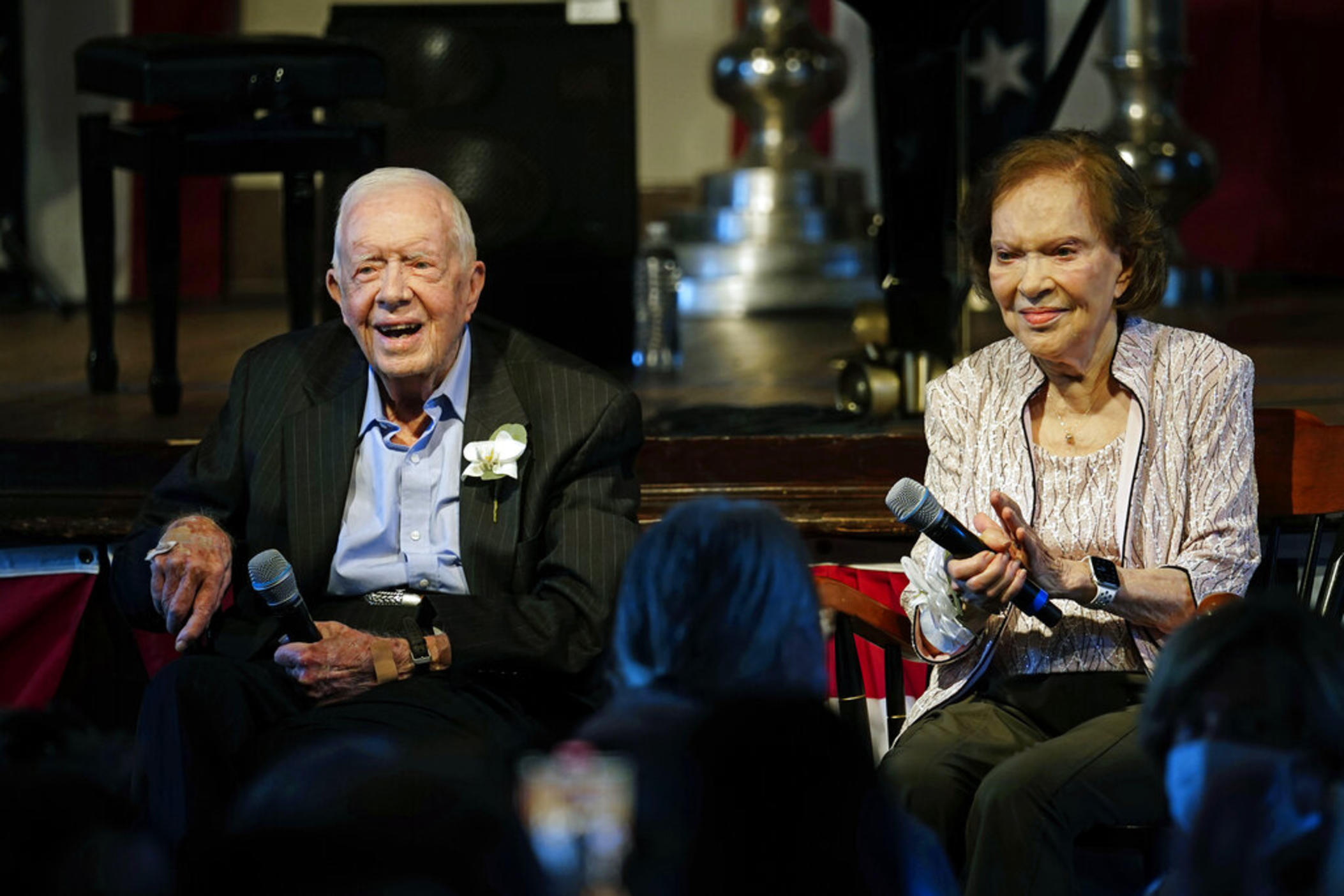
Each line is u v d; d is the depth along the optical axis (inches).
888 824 152.5
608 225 460.8
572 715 252.5
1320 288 690.8
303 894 109.9
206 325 606.9
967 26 366.3
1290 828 147.6
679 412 374.0
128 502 337.7
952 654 242.8
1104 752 220.2
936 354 369.1
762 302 669.3
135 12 719.7
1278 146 671.8
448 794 114.5
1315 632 151.0
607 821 142.2
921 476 341.1
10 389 433.1
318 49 393.1
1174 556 241.3
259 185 750.5
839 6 756.0
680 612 168.6
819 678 168.2
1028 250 239.9
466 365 264.5
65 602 336.2
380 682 240.4
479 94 452.8
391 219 253.8
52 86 701.9
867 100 760.3
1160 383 244.5
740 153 762.8
